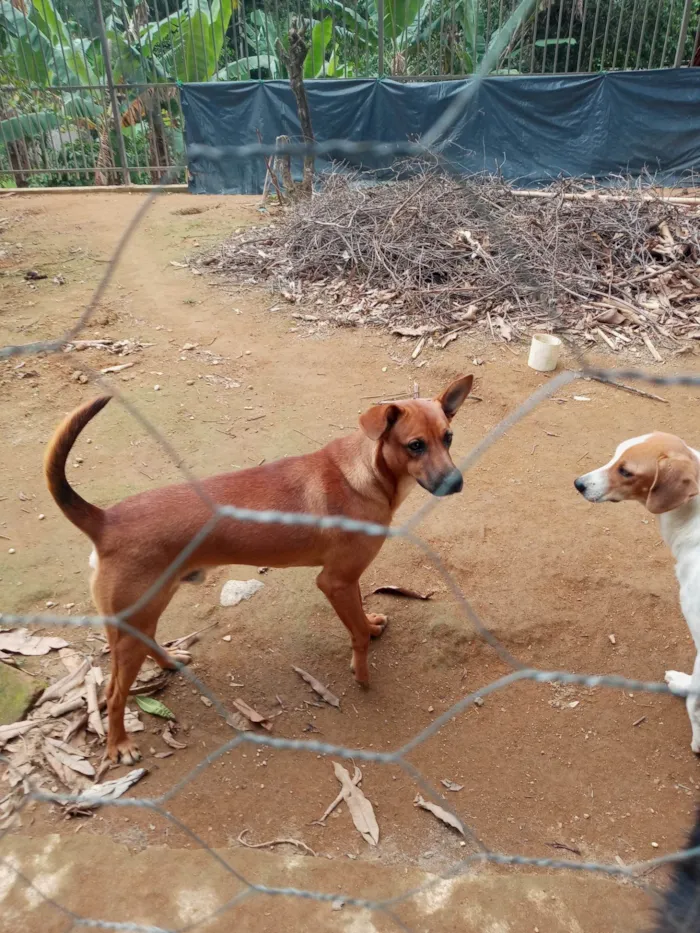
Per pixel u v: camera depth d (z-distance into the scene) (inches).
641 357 91.2
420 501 66.8
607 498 46.4
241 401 82.4
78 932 33.0
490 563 59.5
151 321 101.5
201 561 41.7
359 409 81.4
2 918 33.5
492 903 34.9
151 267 121.3
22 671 47.8
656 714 47.4
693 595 42.8
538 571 58.6
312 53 191.0
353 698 48.6
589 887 35.9
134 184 194.2
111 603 39.3
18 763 42.2
